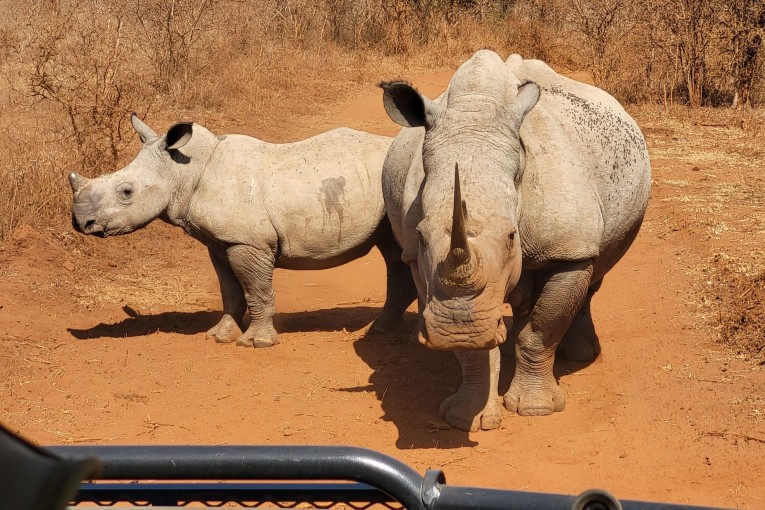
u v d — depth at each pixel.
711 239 13.61
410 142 8.68
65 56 20.22
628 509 2.22
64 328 10.84
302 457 2.42
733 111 23.83
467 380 8.27
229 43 28.39
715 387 8.88
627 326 10.78
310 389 9.20
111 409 8.74
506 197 6.75
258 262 10.30
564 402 8.59
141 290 12.55
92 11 23.20
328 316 11.68
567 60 31.98
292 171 10.41
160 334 10.82
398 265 10.68
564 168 7.77
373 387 9.20
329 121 23.16
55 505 1.18
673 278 12.27
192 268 13.70
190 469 2.48
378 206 10.42
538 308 8.16
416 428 8.21
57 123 18.47
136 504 2.56
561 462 7.50
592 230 7.84
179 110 22.06
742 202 15.74
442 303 6.27
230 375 9.59
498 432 8.07
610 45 27.30
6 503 1.18
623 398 8.74
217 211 10.21
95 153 15.77
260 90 25.09
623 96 25.50
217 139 10.59
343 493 2.50
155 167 10.31
